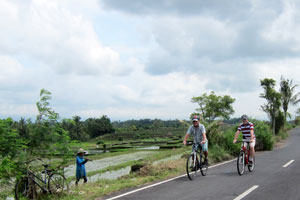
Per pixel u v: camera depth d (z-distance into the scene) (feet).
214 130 56.65
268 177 29.09
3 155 23.73
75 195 24.88
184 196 22.09
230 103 250.57
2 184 23.98
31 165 25.63
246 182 26.76
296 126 249.34
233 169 35.78
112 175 48.78
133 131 441.68
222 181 27.63
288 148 66.28
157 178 31.27
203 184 26.50
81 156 34.96
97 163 74.49
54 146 25.84
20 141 24.39
